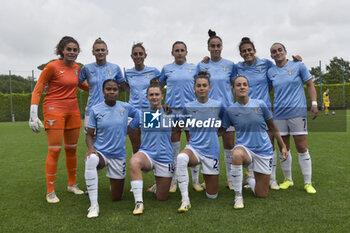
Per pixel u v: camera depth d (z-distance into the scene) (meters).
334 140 7.48
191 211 2.99
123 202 3.43
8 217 2.93
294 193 3.52
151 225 2.62
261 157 3.37
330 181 3.92
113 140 3.34
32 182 4.34
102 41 4.12
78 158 6.28
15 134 11.28
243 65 4.19
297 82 3.83
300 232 2.37
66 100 3.74
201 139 3.40
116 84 3.36
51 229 2.60
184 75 4.20
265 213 2.84
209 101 3.47
